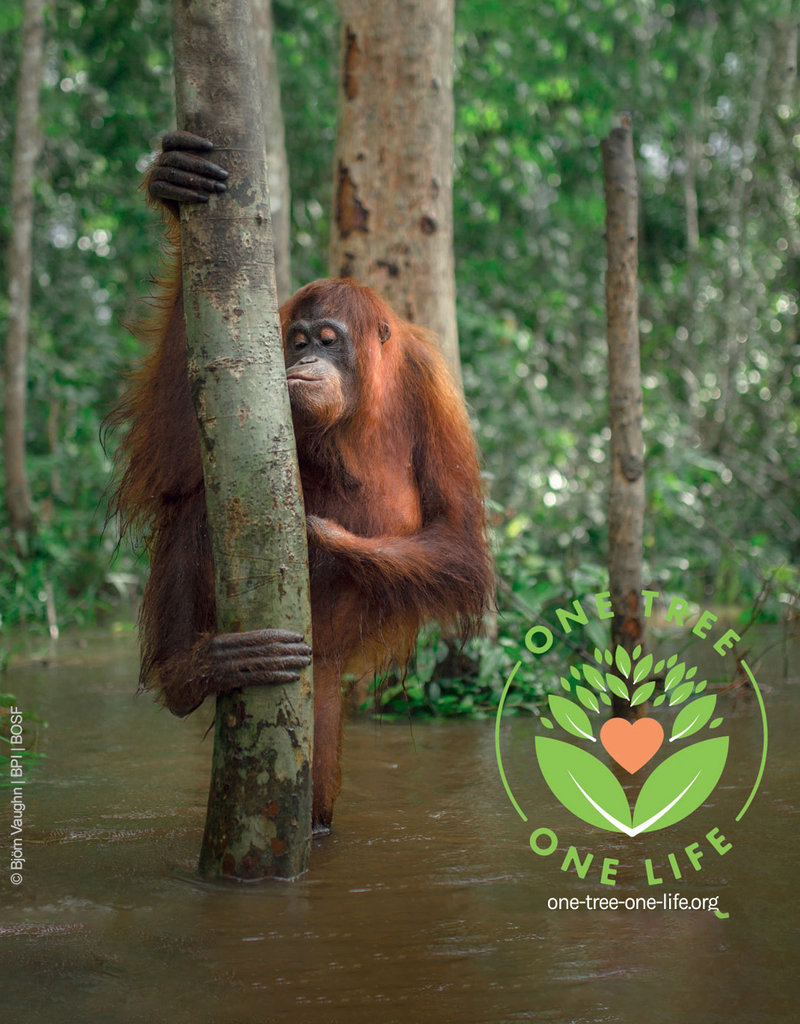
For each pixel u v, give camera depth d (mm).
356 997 2107
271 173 7488
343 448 3301
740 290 12508
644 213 15070
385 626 3316
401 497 3434
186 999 2102
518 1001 2086
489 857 3018
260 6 7414
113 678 6340
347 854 3043
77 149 13266
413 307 5535
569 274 14594
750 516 10859
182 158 2668
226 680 2727
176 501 3215
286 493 2736
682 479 9305
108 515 3400
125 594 9711
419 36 5500
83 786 3893
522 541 6680
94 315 13406
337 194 5668
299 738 2799
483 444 11109
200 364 2715
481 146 13953
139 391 3336
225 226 2674
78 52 12750
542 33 12305
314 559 3215
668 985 2150
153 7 12633
